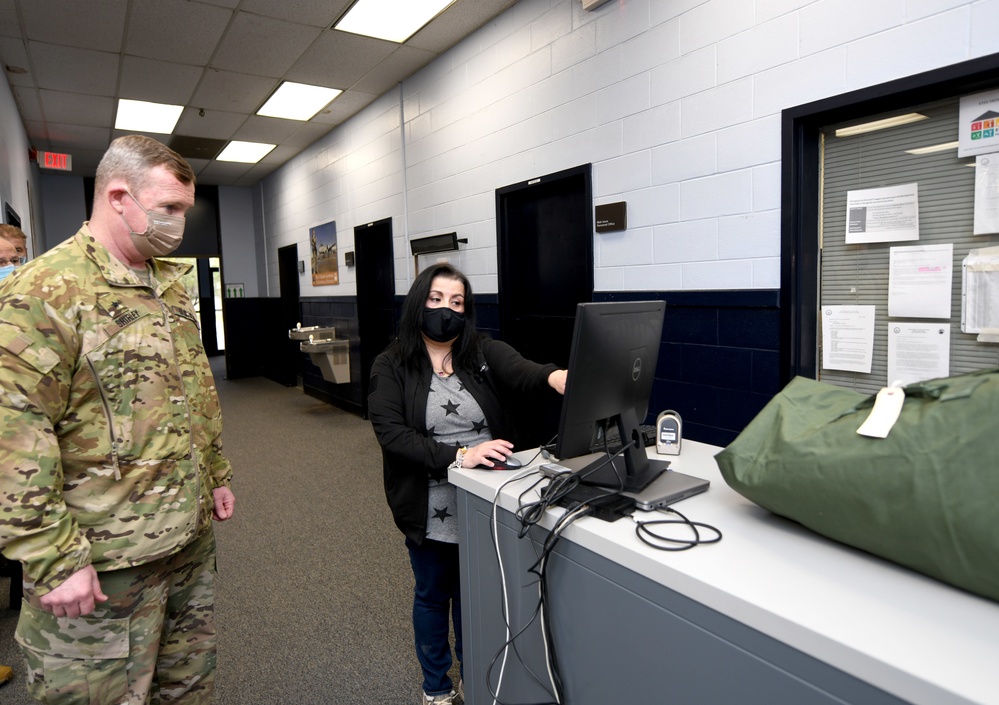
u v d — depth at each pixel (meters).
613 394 1.11
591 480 1.15
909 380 2.00
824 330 2.23
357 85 4.60
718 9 2.31
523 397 1.57
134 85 4.41
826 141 2.17
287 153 6.80
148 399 1.09
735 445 0.98
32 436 0.94
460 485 1.29
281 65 4.14
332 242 6.11
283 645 1.98
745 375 2.37
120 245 1.10
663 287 2.65
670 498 1.08
